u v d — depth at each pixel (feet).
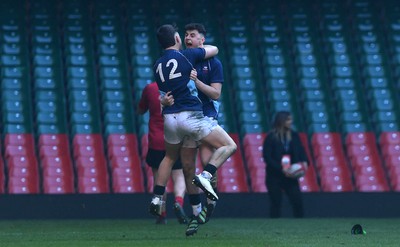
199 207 114.01
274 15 233.55
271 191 171.73
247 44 225.97
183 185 136.98
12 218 170.50
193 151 109.09
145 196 175.22
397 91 219.41
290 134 171.12
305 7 236.22
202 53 100.94
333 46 226.79
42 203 171.94
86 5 229.66
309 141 206.18
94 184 192.13
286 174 168.35
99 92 213.25
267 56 222.89
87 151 197.06
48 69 212.64
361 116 210.79
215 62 105.81
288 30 230.68
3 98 204.64
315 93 215.31
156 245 94.02
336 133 207.00
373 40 229.25
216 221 155.53
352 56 224.53
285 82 217.15
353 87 217.15
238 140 204.13
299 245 94.32
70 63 215.10
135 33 225.56
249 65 220.23
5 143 195.72
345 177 199.21
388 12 235.81
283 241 100.27
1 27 221.05
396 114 212.84
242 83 215.72
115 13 229.25
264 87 219.41
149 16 230.48
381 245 95.55
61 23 225.56
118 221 159.43
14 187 188.96
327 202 180.45
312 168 199.11
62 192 190.39
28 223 152.35
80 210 173.06
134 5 231.91
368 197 181.16
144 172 197.57
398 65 224.94
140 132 203.31
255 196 178.09
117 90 210.38
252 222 151.43
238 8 234.58
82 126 201.26
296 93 215.31
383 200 181.27
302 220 160.15
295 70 223.51
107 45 221.25
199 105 100.58
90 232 121.70
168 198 173.58
